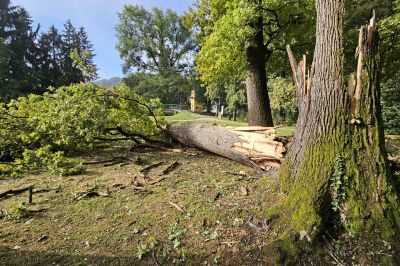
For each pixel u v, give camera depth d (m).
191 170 4.98
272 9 7.23
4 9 36.81
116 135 7.13
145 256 2.60
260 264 2.47
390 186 2.80
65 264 2.50
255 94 8.07
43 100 6.45
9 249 2.70
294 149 3.33
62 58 44.53
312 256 2.50
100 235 2.92
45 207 3.58
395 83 12.20
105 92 6.39
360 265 2.41
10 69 33.38
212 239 2.77
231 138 5.16
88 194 3.89
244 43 7.87
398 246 2.52
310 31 8.22
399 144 6.33
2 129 5.48
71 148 6.35
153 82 40.50
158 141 6.81
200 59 8.84
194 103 40.66
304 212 2.75
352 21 14.52
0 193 3.96
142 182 4.37
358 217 2.69
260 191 3.49
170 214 3.25
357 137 2.91
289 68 9.91
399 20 8.00
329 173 2.89
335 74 3.02
